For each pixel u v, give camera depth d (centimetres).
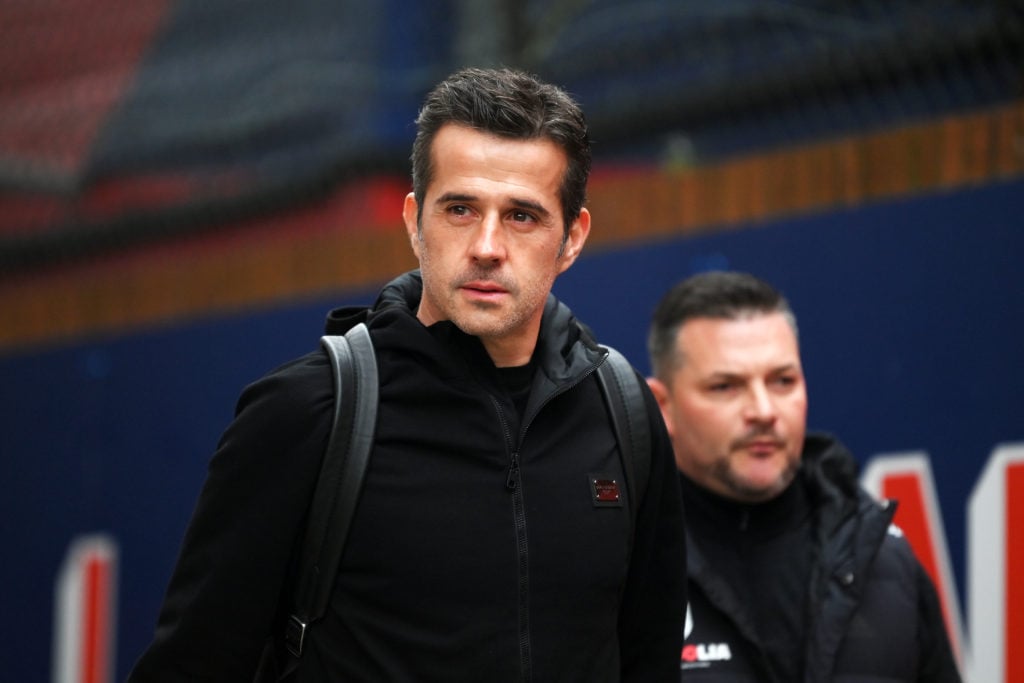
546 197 671
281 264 1916
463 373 684
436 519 655
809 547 998
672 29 1873
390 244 1800
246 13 2327
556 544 670
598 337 1631
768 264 1499
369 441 662
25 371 2155
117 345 2056
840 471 1024
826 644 933
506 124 666
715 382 995
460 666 641
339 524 654
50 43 2606
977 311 1332
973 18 1572
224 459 678
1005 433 1298
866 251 1420
